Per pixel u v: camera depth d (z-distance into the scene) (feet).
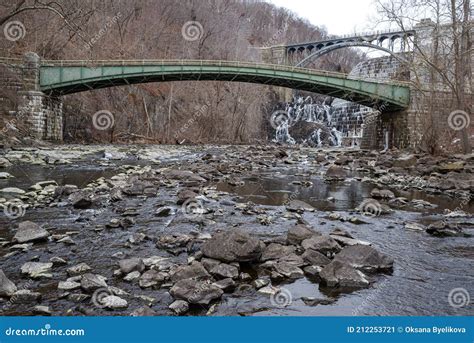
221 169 60.44
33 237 22.35
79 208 31.37
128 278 17.24
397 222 30.45
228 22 244.63
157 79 140.97
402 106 146.41
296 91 284.41
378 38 225.56
